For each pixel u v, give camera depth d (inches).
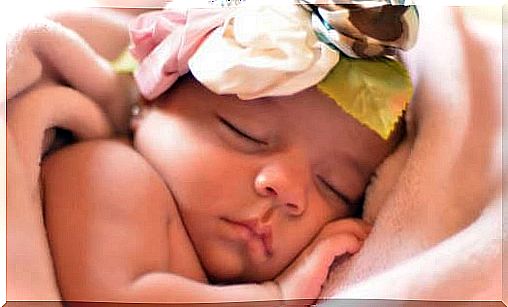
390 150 30.8
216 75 28.0
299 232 29.6
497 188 28.6
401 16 27.7
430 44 31.0
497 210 27.9
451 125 29.7
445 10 31.3
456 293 26.7
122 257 27.0
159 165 29.5
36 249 25.7
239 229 29.0
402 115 30.0
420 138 30.0
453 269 26.9
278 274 29.9
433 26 31.2
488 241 27.2
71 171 28.0
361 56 28.6
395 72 29.0
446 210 29.1
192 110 30.0
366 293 26.9
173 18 30.8
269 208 29.1
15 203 25.5
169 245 28.6
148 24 31.2
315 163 30.0
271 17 28.3
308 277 28.7
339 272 29.4
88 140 30.0
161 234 28.2
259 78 27.7
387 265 28.8
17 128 26.9
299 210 29.2
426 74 30.8
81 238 26.8
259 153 29.6
